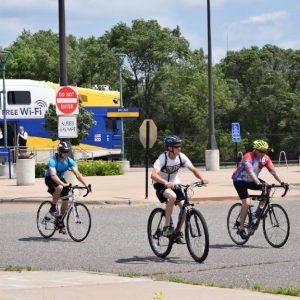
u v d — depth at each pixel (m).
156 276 10.82
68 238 15.81
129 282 10.11
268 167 13.82
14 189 28.52
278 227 13.80
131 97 88.44
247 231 13.99
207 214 19.81
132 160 65.56
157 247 12.88
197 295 8.95
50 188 15.57
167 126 87.62
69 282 10.12
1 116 45.91
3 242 15.30
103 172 38.59
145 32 88.06
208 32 41.03
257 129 90.00
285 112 88.12
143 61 88.31
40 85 46.81
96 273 11.16
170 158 12.35
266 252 13.24
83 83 91.12
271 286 9.95
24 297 8.77
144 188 28.00
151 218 12.99
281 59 97.69
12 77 88.12
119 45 90.50
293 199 24.12
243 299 8.65
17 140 44.12
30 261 12.73
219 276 10.84
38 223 16.06
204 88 86.50
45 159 44.50
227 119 91.81
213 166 41.53
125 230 16.91
